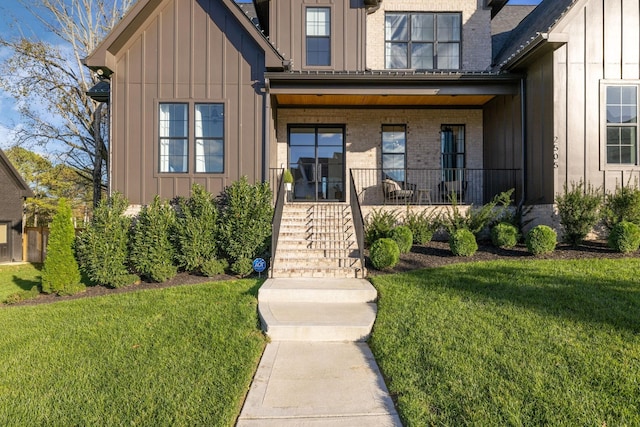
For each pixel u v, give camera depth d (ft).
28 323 18.42
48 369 13.28
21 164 84.28
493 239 28.30
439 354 12.85
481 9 38.91
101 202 27.40
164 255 26.03
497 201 30.04
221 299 20.33
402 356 13.25
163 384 11.89
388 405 10.91
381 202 38.37
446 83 31.89
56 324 18.11
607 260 22.90
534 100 30.27
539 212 29.50
